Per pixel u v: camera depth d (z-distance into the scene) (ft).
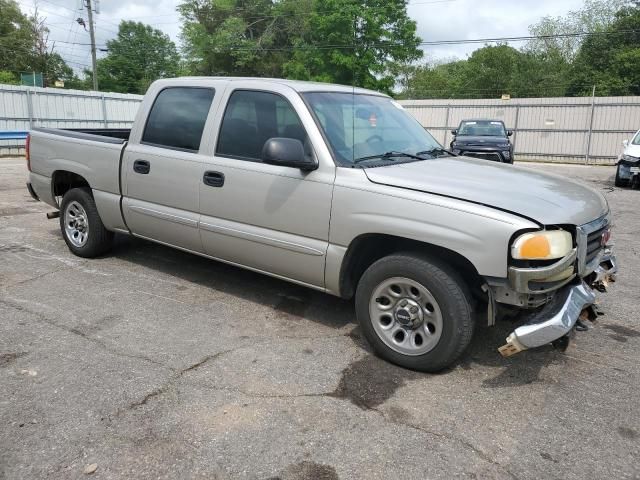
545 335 10.17
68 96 74.33
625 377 11.69
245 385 10.96
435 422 9.86
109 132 21.39
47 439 9.07
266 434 9.37
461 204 10.75
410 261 11.27
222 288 16.53
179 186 15.25
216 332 13.46
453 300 10.89
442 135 89.45
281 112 13.48
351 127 13.58
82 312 14.42
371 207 11.71
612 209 34.09
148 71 231.50
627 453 9.09
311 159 12.71
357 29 110.42
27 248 20.30
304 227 12.86
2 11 179.22
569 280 10.85
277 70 141.18
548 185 12.49
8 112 67.36
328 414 10.02
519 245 10.12
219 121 14.57
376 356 12.39
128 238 21.68
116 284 16.63
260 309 15.01
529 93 178.29
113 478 8.23
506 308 11.94
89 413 9.84
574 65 159.33
